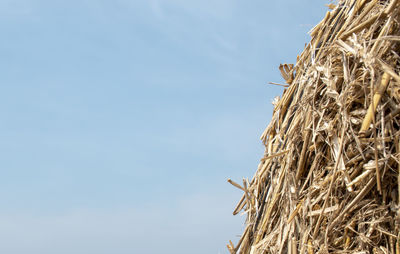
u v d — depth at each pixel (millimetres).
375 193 2072
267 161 2713
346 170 2088
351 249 2096
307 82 2490
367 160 2084
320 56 2398
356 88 2135
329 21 2605
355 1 2395
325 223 2176
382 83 2018
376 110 2053
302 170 2367
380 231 2035
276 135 2734
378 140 2031
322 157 2275
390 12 2068
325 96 2307
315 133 2248
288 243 2289
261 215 2607
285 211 2371
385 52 2086
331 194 2152
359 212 2088
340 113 2160
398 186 1991
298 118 2441
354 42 2164
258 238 2553
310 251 2166
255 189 2752
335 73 2252
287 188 2395
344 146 2127
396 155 2002
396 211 1992
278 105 2848
